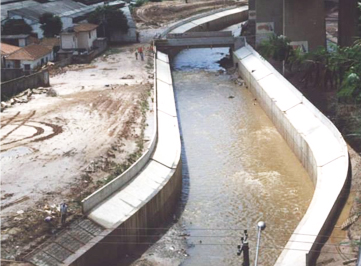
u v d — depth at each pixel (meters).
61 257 42.38
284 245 48.19
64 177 53.03
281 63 95.75
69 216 46.62
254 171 62.84
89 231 45.44
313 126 65.88
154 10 152.50
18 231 44.12
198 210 55.00
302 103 73.00
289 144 69.19
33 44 100.75
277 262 41.47
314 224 45.41
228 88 95.19
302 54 90.56
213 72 106.06
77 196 49.66
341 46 91.69
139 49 103.75
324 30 97.69
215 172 62.88
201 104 86.44
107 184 49.72
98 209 47.75
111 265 45.47
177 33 117.62
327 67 81.31
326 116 70.06
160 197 52.34
